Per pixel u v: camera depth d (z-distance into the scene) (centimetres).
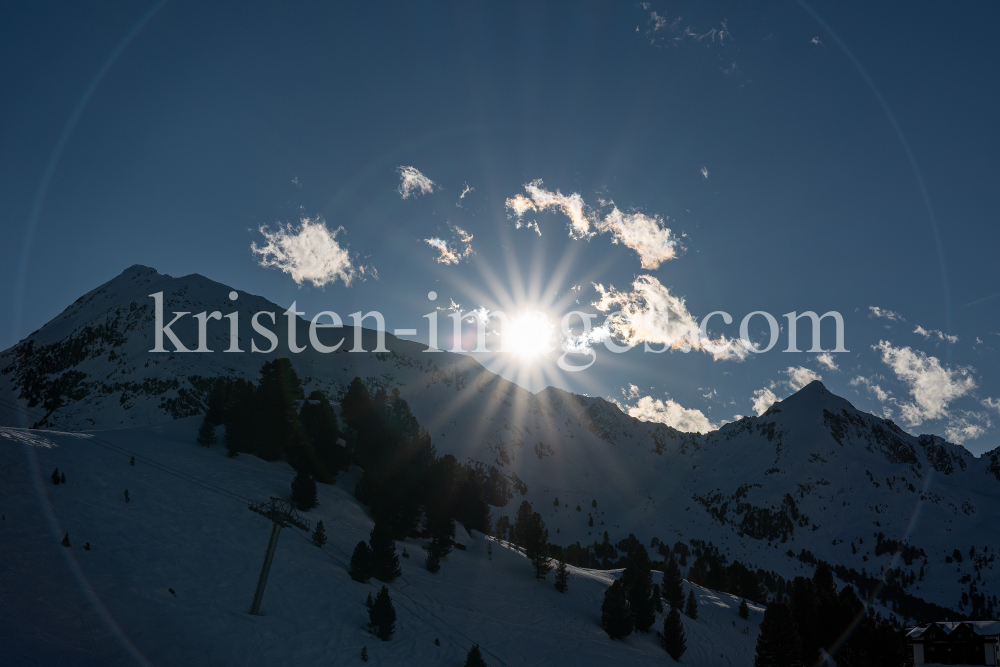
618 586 8600
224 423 10388
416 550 9181
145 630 4562
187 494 7225
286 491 8550
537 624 7825
